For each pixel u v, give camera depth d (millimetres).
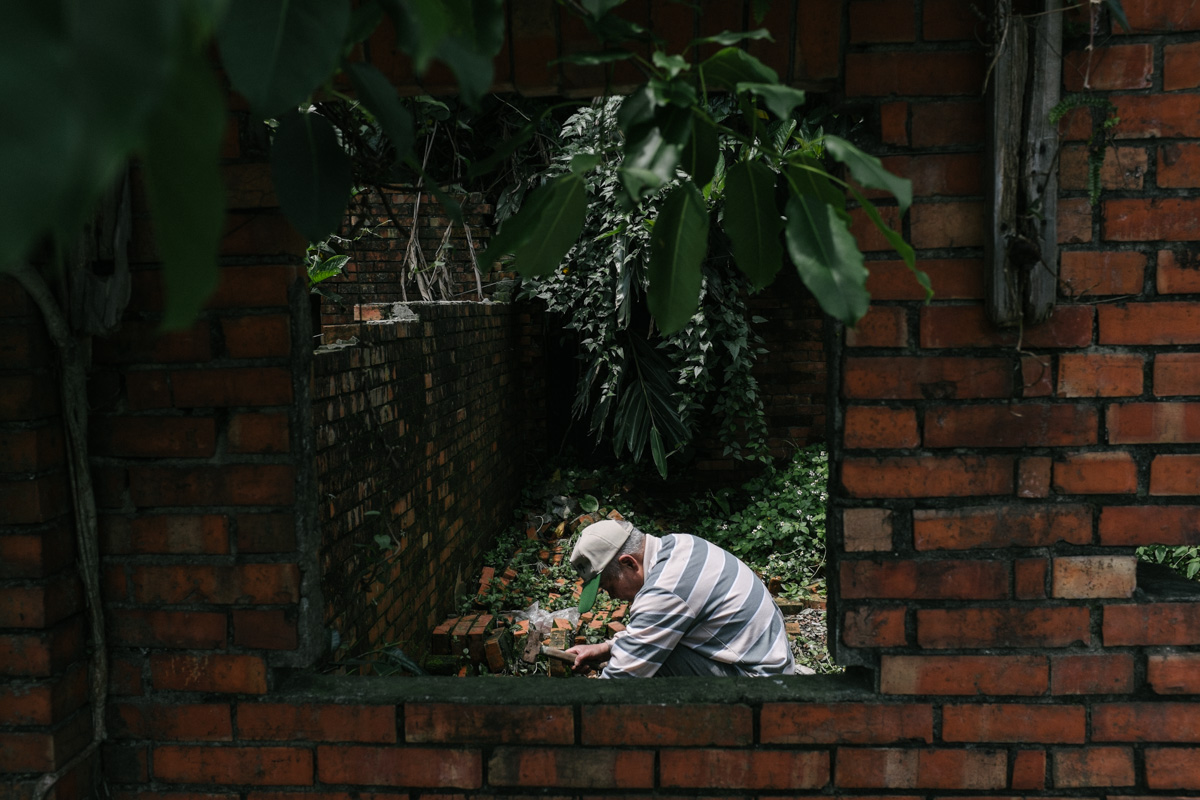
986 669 1748
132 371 1790
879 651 1764
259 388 1778
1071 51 1643
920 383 1722
